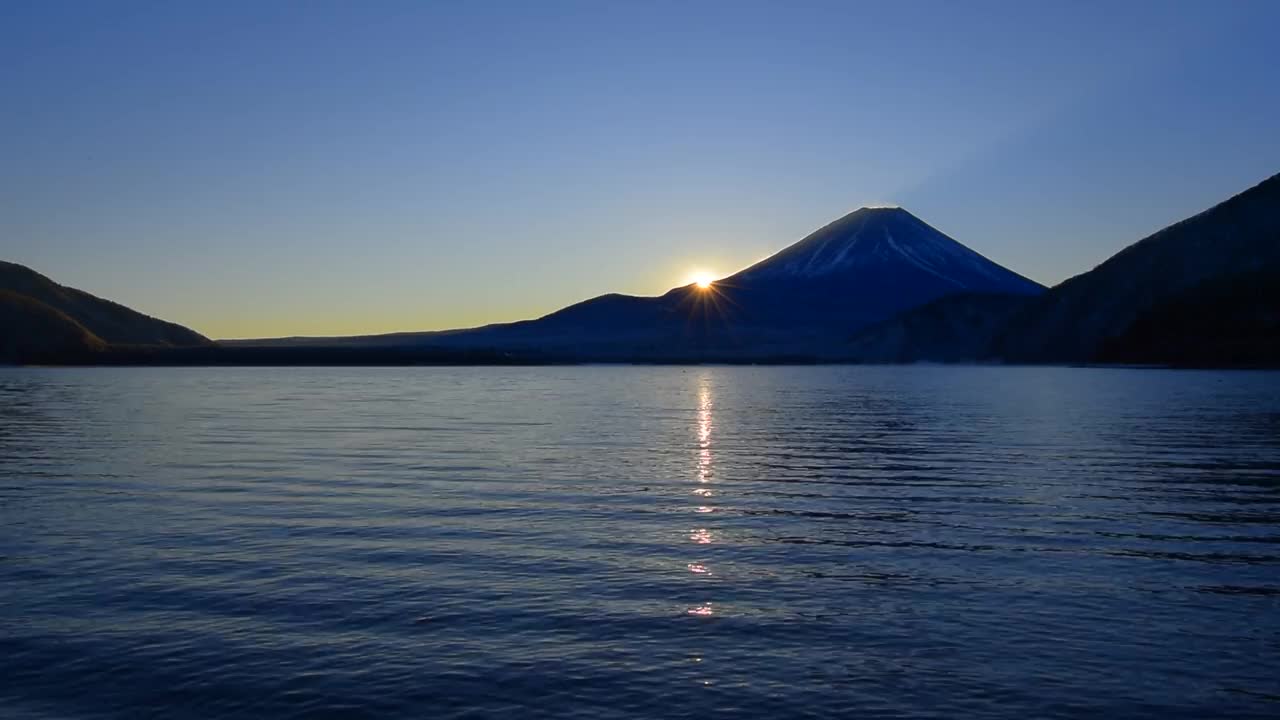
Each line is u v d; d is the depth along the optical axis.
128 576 14.64
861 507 20.77
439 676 10.61
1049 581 14.31
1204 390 75.00
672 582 14.31
